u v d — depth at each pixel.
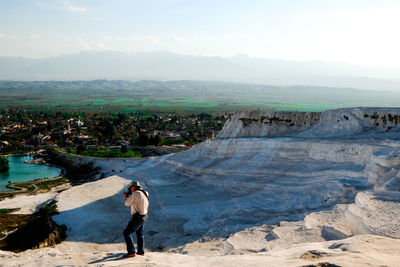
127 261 10.19
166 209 38.50
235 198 38.53
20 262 12.16
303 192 34.53
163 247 27.41
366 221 16.70
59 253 13.19
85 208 42.31
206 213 36.16
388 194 20.67
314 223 21.05
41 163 112.81
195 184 48.47
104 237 32.09
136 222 10.88
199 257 11.45
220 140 56.06
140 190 11.13
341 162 38.50
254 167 45.72
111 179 58.38
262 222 27.56
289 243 18.39
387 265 8.55
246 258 10.85
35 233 32.09
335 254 10.12
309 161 42.06
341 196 28.88
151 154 115.31
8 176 93.69
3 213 47.31
